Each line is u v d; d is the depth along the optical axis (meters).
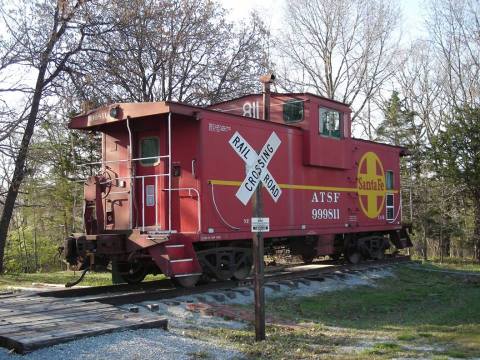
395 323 9.85
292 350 7.23
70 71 18.55
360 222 16.56
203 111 11.27
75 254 11.38
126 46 21.38
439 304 12.04
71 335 6.50
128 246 11.16
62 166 23.33
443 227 24.28
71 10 17.83
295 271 14.64
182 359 6.38
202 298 10.18
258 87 26.23
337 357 6.89
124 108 11.41
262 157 8.30
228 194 11.75
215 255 11.88
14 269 27.84
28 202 26.33
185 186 11.39
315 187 14.52
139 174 11.97
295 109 14.26
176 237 11.16
